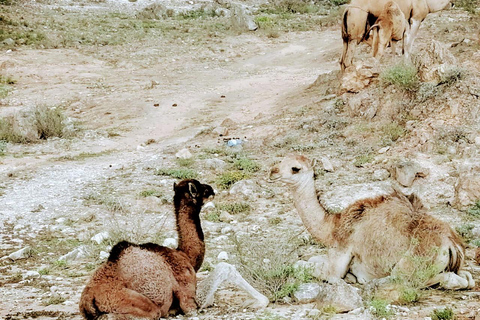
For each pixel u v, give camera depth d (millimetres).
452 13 39750
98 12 49312
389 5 21484
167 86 30953
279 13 49312
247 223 13172
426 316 6559
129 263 6301
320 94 24062
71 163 19281
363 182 15133
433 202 13844
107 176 17562
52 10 47938
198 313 6875
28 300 8391
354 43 22750
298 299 7488
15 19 43000
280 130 20375
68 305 8000
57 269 10391
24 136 22500
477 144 16094
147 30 43188
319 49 37594
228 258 10375
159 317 6316
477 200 13273
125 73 34031
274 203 14555
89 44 39375
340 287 6980
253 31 42844
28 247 11562
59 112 24562
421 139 16703
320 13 49406
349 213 7766
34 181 17203
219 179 16406
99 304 6066
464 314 6625
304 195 7793
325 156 17234
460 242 7770
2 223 13688
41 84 31625
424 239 7508
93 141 22562
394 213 7656
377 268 7625
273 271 8133
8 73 33188
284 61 35812
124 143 22312
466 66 19047
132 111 26625
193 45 39781
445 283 7570
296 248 9609
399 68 19344
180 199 6934
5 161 19625
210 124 23781
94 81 32250
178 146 20547
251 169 17094
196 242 6898
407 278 7402
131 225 13172
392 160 16031
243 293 7984
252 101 27094
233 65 35656
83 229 13078
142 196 15391
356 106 19734
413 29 22719
